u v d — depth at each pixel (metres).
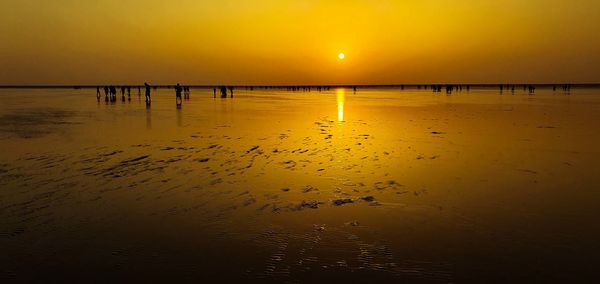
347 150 12.62
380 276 4.66
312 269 4.84
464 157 11.48
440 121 21.91
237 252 5.32
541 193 7.92
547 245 5.48
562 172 9.67
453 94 75.50
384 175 9.33
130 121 21.92
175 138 15.34
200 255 5.24
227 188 8.29
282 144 13.84
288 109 32.66
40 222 6.42
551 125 19.62
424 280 4.57
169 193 7.96
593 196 7.71
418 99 53.47
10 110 30.95
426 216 6.64
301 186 8.42
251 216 6.66
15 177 9.23
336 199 7.55
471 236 5.81
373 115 26.36
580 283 4.50
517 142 14.19
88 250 5.41
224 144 13.86
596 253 5.23
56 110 30.89
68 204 7.30
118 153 12.20
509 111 29.17
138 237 5.82
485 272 4.75
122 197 7.70
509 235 5.83
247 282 4.55
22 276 4.73
